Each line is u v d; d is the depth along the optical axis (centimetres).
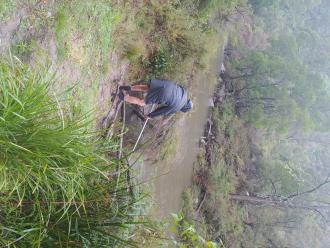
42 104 231
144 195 354
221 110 1270
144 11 683
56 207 257
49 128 235
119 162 302
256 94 1348
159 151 810
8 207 235
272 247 1451
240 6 1239
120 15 598
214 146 1195
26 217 241
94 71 529
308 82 1329
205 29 952
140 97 667
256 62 1318
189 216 988
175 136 902
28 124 226
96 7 520
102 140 317
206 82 1147
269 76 1328
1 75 223
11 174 219
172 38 788
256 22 1524
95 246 271
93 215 274
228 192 1258
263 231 1446
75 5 464
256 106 1362
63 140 234
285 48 1418
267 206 1493
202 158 1107
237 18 1271
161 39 755
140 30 686
